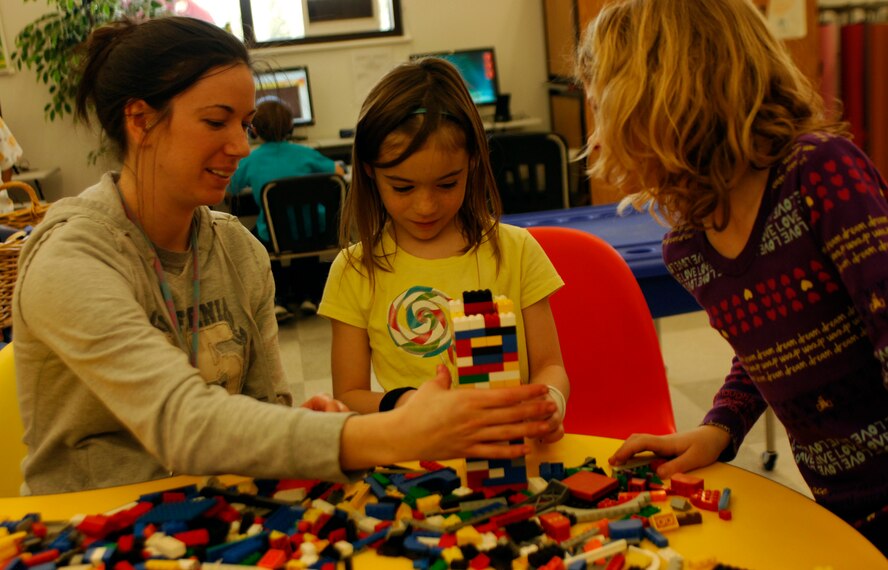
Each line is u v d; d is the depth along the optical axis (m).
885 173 3.93
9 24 4.64
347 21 4.93
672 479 0.87
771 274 0.93
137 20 1.12
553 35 4.84
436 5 4.98
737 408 1.05
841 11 4.06
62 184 4.82
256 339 1.25
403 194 1.21
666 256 1.07
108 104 1.06
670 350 3.14
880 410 0.93
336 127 5.04
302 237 3.71
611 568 0.71
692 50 0.89
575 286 1.54
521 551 0.74
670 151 0.90
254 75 1.17
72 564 0.75
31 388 1.07
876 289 0.80
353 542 0.79
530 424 0.80
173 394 0.85
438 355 1.28
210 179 1.08
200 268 1.20
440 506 0.83
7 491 1.18
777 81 0.91
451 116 1.18
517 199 3.18
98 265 0.97
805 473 1.04
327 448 0.80
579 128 4.39
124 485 0.94
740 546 0.76
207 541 0.78
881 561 0.73
